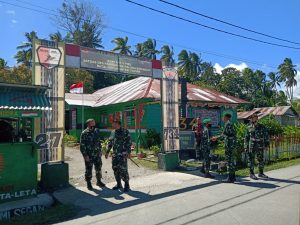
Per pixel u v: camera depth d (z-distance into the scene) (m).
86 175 9.43
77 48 10.20
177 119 13.23
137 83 24.92
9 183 8.03
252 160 10.78
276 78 90.19
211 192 8.77
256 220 6.30
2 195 7.92
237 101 23.08
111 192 9.09
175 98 13.23
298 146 16.97
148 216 6.87
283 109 49.84
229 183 9.94
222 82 69.38
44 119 9.43
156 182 10.27
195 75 71.19
